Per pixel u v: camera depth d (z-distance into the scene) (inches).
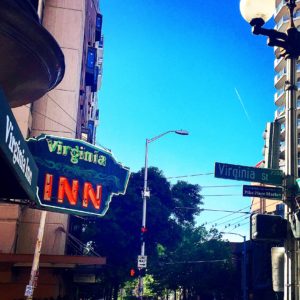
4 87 300.4
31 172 274.7
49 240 968.3
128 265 1472.7
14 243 848.9
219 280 2203.5
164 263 2143.2
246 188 287.6
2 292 806.5
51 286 903.7
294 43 287.7
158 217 1533.0
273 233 270.2
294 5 297.9
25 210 971.9
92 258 799.1
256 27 282.2
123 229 1509.6
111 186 600.7
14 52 271.7
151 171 1653.5
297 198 278.7
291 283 263.0
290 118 286.5
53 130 1039.6
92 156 587.8
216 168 286.0
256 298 1987.0
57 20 1111.6
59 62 312.8
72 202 554.9
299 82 2551.7
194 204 1781.5
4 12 249.4
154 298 2800.2
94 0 1685.5
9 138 211.0
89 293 2172.7
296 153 284.4
